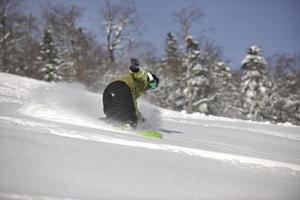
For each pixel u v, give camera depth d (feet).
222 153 22.21
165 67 176.35
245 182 17.57
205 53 169.37
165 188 15.14
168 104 175.73
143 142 22.40
